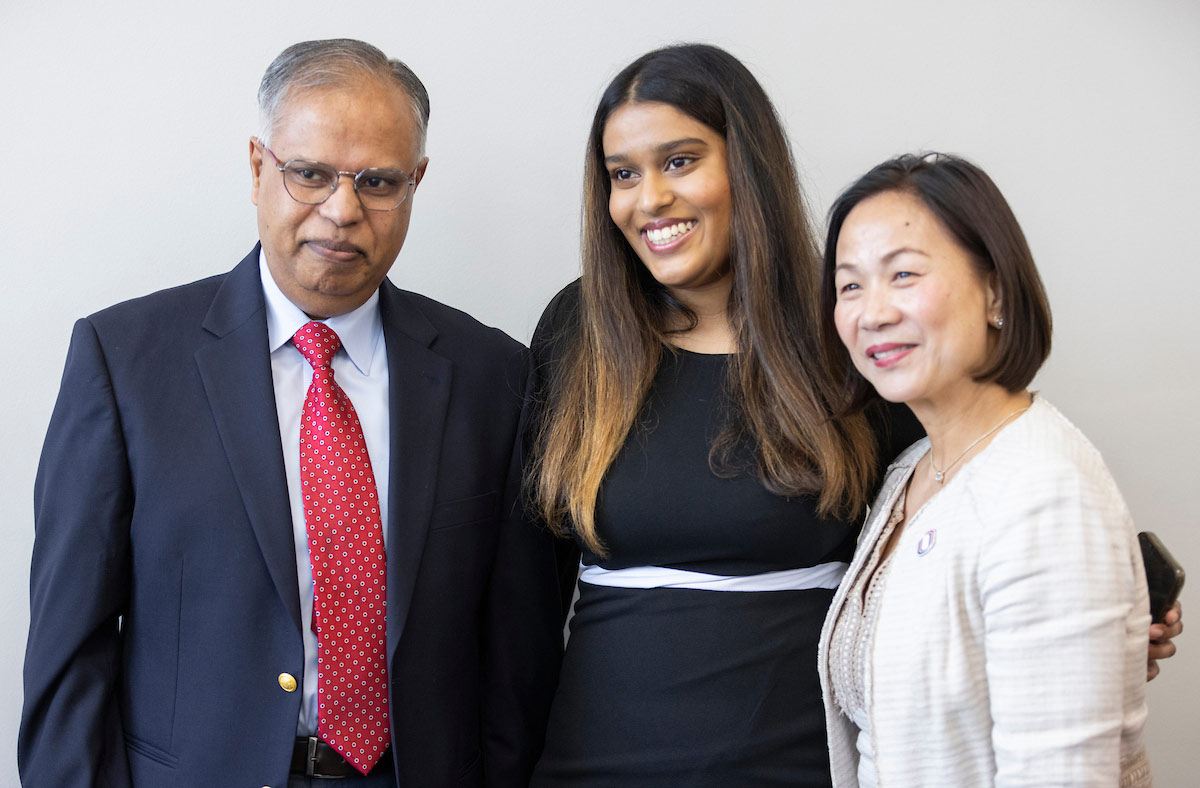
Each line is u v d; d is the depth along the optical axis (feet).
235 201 6.42
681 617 4.91
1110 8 6.84
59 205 6.15
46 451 4.83
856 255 4.16
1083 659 3.53
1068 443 3.88
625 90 5.07
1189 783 7.04
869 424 5.30
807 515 4.97
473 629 5.39
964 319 4.01
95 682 4.77
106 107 6.17
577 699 5.08
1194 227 6.95
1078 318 6.95
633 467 5.11
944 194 4.00
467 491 5.28
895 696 3.99
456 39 6.61
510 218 6.78
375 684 4.86
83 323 4.87
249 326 4.97
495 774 5.58
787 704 4.86
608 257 5.35
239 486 4.71
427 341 5.38
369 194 4.80
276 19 6.37
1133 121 6.89
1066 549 3.61
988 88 6.90
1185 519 7.04
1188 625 7.03
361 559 4.86
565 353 5.62
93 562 4.70
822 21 6.86
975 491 3.91
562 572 6.06
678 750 4.76
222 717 4.69
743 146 5.02
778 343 5.12
